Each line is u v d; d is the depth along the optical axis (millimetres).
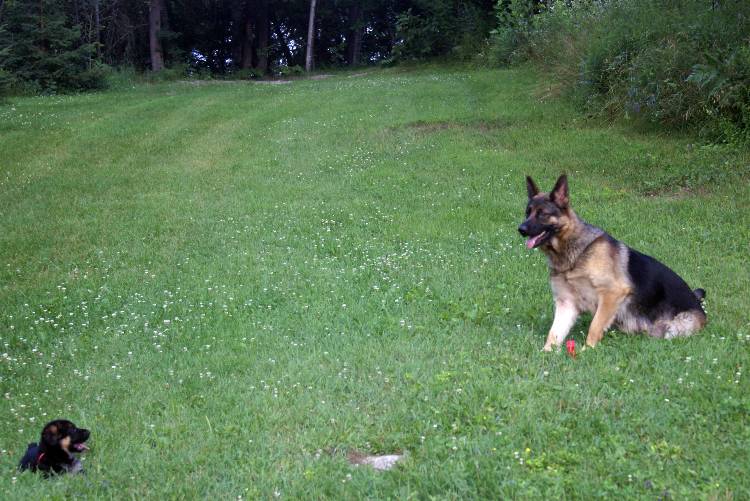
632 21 11062
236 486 3410
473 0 22500
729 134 8352
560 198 4430
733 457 3311
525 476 3281
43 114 14172
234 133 11930
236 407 4059
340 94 15008
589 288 4445
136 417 4059
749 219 6477
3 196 8961
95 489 3469
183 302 5645
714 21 9242
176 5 27109
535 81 13672
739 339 4355
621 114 10188
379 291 5602
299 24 29969
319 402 4016
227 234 7180
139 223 7672
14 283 6375
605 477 3250
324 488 3336
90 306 5727
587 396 3818
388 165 9508
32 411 4262
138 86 21031
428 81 16109
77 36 19484
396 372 4273
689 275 5516
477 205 7621
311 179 9203
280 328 5113
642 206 7129
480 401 3854
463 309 5156
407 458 3461
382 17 29547
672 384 3865
